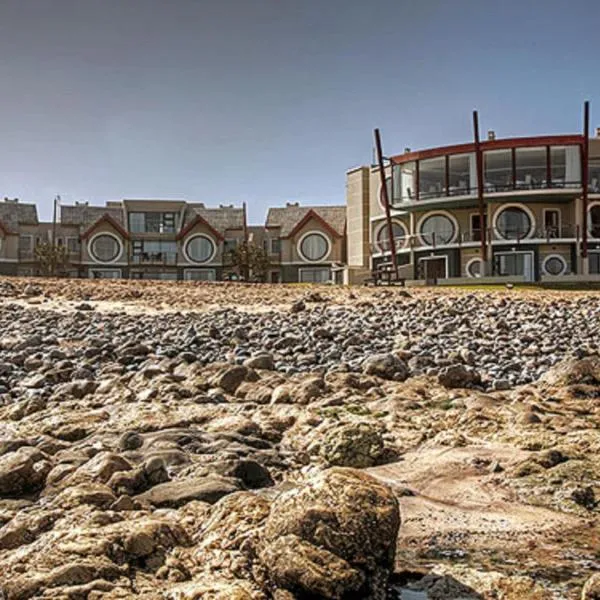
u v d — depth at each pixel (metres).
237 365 9.75
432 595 3.59
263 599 3.38
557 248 47.44
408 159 49.66
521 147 46.16
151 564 3.72
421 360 10.71
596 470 5.52
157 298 21.97
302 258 66.94
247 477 5.34
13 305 19.44
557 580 3.76
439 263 49.66
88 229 67.69
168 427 7.01
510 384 9.40
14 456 5.20
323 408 7.81
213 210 73.62
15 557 3.66
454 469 5.78
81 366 10.45
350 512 3.61
